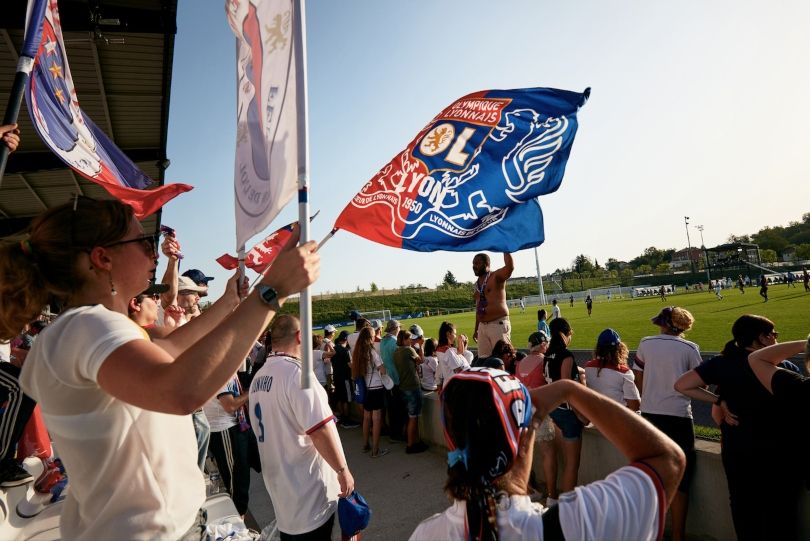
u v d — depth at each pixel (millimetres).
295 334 2973
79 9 5469
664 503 1108
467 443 1164
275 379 2730
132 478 1156
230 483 4750
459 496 1156
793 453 3057
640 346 4301
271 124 1670
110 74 6945
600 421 1273
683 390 3533
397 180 2633
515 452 1146
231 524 3541
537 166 2633
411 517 4863
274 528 3092
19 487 3271
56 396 1106
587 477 4734
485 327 5387
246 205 1893
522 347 20672
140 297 2854
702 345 14906
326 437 2590
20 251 1214
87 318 1113
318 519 2625
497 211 2645
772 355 3148
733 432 3258
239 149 2037
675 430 3910
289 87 1541
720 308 27734
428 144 2695
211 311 1855
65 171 8992
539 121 2668
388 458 6898
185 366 983
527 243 2666
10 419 3150
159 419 1246
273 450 2699
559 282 96750
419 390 7105
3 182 9180
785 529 3082
